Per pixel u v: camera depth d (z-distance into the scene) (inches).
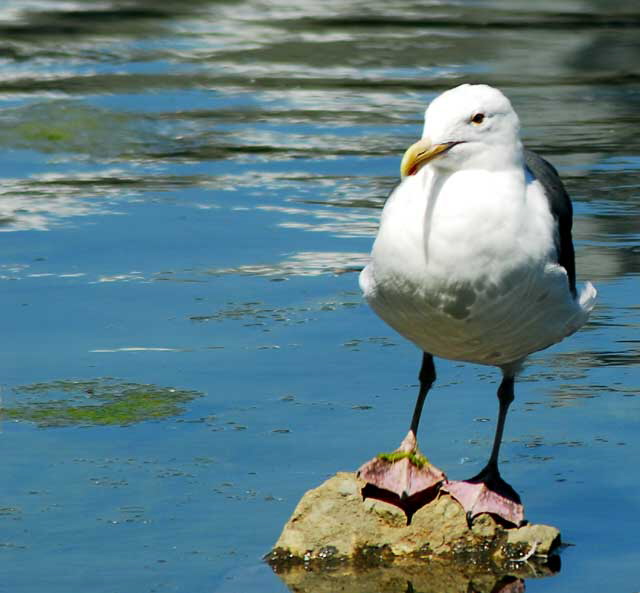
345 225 668.7
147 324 532.1
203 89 1003.3
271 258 616.4
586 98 981.8
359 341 513.3
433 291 348.5
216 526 370.6
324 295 566.3
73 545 359.9
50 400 457.4
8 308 549.3
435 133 343.6
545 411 447.8
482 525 367.6
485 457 413.7
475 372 483.8
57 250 627.5
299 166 784.3
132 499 384.8
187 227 665.0
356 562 358.3
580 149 820.0
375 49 1168.2
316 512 368.2
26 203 706.2
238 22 1288.1
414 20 1312.7
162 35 1219.9
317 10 1360.7
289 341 512.1
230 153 816.3
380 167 781.9
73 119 882.1
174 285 578.9
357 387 468.1
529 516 379.6
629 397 458.6
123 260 613.6
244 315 542.0
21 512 376.8
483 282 345.7
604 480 398.9
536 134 862.5
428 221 343.3
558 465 408.5
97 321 535.5
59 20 1285.7
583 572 351.9
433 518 369.4
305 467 404.2
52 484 393.7
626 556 358.9
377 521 368.5
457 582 350.6
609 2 1430.9
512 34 1242.6
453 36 1229.7
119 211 692.7
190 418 441.4
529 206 351.3
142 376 479.2
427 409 449.7
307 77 1053.2
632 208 688.4
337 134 865.5
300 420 438.9
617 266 596.7
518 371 393.4
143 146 834.8
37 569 347.3
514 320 357.4
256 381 472.7
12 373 482.3
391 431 430.9
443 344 370.6
